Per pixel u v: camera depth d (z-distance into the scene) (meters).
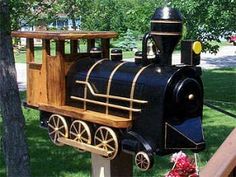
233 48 30.59
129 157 3.12
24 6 6.28
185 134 2.53
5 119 4.87
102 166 3.13
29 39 3.22
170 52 2.60
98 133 2.72
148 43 2.70
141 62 2.73
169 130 2.50
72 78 2.95
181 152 2.77
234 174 1.91
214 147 7.62
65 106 2.97
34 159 7.13
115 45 27.89
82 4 8.27
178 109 2.53
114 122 2.58
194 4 10.11
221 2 10.22
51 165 6.88
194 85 2.55
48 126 3.03
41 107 3.06
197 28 10.46
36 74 3.16
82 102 2.88
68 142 2.87
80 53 3.05
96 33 3.06
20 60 23.16
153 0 11.05
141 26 11.02
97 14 12.04
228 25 10.43
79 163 6.97
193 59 2.58
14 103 4.86
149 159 2.49
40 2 6.80
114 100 2.71
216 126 9.37
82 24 10.40
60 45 2.97
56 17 7.38
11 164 4.89
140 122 2.58
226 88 14.52
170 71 2.53
